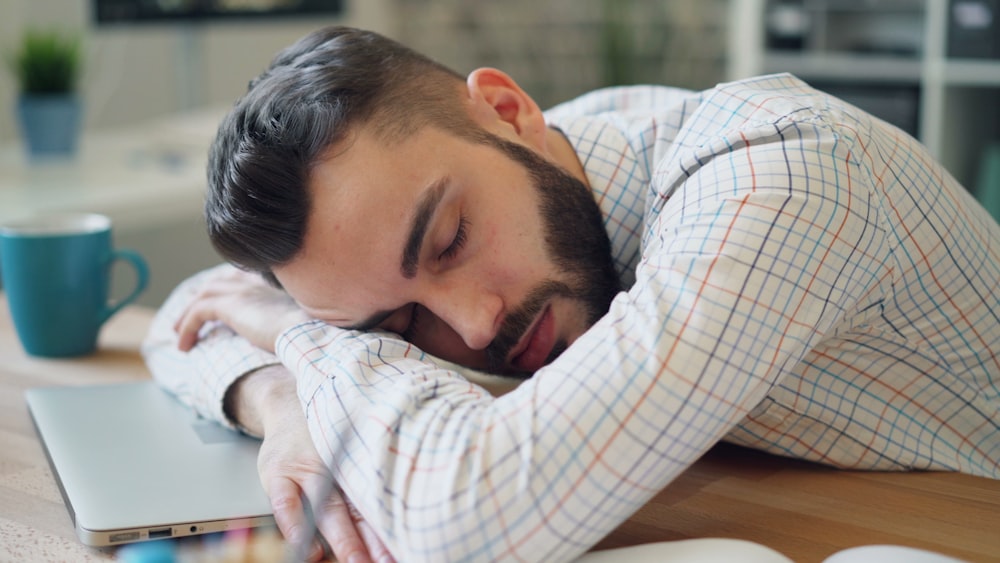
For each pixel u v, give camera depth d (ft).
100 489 2.40
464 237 2.47
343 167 2.36
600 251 2.72
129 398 3.14
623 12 11.21
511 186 2.54
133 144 8.10
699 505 2.37
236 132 2.50
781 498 2.40
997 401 2.70
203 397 2.89
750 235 2.17
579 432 2.01
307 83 2.48
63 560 2.16
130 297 3.79
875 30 9.70
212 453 2.66
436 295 2.45
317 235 2.39
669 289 2.15
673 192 2.55
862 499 2.39
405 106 2.48
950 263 2.55
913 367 2.62
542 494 1.99
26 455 2.76
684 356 2.05
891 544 2.13
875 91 9.48
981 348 2.65
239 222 2.44
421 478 2.07
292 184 2.37
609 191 2.93
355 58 2.56
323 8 8.40
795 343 2.17
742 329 2.09
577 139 2.98
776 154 2.30
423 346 2.68
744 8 9.91
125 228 5.94
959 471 2.60
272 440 2.53
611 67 11.25
